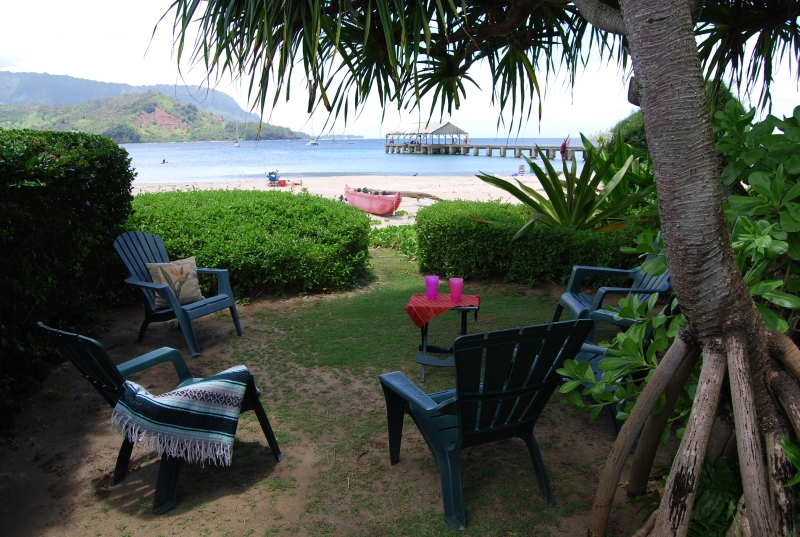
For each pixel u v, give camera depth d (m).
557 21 4.34
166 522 2.46
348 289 6.38
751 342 1.71
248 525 2.43
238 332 4.92
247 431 3.29
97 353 2.44
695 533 1.91
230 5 2.91
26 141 3.88
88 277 5.25
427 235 6.88
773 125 2.12
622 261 6.10
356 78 3.78
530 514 2.48
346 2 2.97
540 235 6.21
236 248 5.75
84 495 2.67
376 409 3.54
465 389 2.31
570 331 2.40
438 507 2.55
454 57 4.43
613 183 6.74
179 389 2.68
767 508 1.48
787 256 2.12
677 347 1.88
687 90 1.61
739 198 2.08
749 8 3.85
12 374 3.55
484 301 5.89
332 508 2.55
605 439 3.17
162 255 5.13
